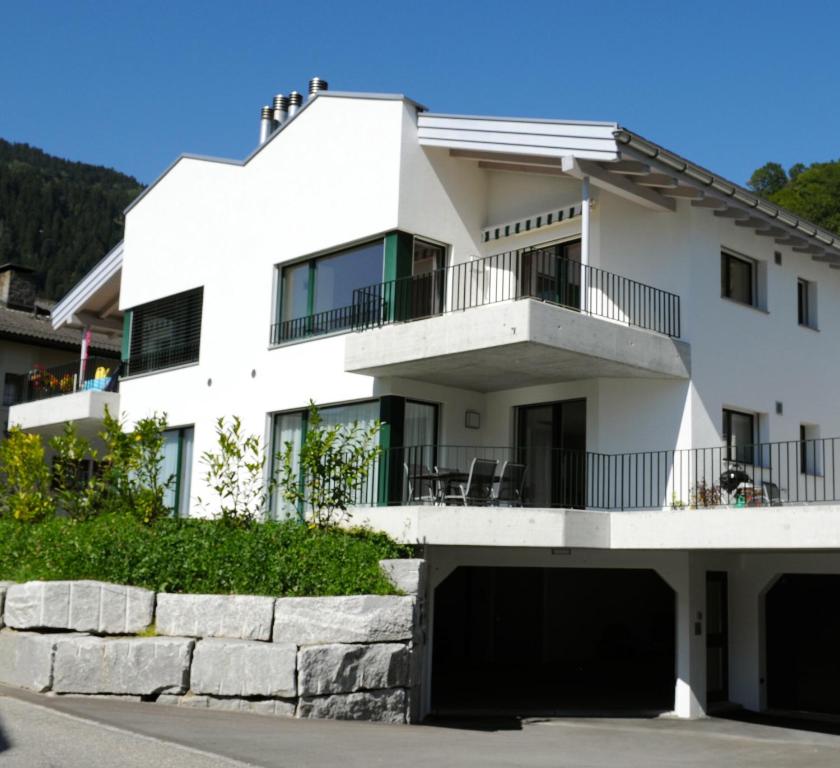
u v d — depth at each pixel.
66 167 155.75
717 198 16.88
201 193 21.89
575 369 16.50
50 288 110.75
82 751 7.86
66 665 11.12
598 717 16.19
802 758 11.83
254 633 11.59
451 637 24.17
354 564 12.88
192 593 12.12
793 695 18.02
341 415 18.17
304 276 19.36
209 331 21.00
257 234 20.28
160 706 10.94
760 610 18.00
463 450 18.20
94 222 116.94
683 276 17.11
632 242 17.52
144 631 11.82
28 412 24.81
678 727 15.38
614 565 17.03
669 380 16.92
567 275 18.05
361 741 9.83
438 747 10.04
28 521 15.38
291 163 19.77
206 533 13.21
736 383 17.78
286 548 12.98
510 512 14.99
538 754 10.52
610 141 15.41
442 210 18.23
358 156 18.38
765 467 18.27
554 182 18.11
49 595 11.89
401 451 17.14
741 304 18.23
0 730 8.47
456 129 17.45
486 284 18.80
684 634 16.73
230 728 9.73
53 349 32.47
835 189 45.66
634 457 17.03
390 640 11.93
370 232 17.86
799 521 13.43
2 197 113.25
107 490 15.32
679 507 16.05
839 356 20.66
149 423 15.48
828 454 19.92
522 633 24.00
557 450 17.41
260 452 19.14
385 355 16.44
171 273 22.33
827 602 17.91
